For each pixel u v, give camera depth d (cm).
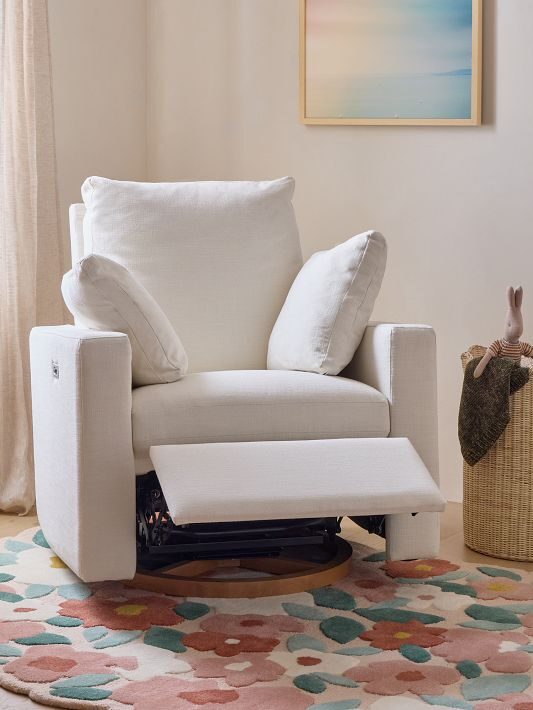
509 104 328
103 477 224
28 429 338
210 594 236
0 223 331
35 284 337
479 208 336
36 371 268
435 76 340
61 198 376
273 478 217
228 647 202
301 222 376
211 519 207
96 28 386
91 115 386
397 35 346
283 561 259
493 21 329
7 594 237
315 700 177
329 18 359
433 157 345
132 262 287
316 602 232
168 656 198
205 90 395
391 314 357
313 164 371
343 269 262
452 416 346
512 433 273
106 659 196
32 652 200
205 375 256
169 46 402
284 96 376
